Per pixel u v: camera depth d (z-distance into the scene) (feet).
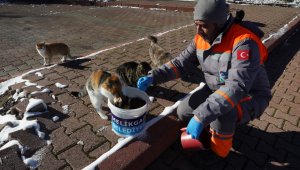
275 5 42.34
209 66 8.48
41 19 36.65
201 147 8.78
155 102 11.41
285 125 11.32
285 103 13.02
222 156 9.00
